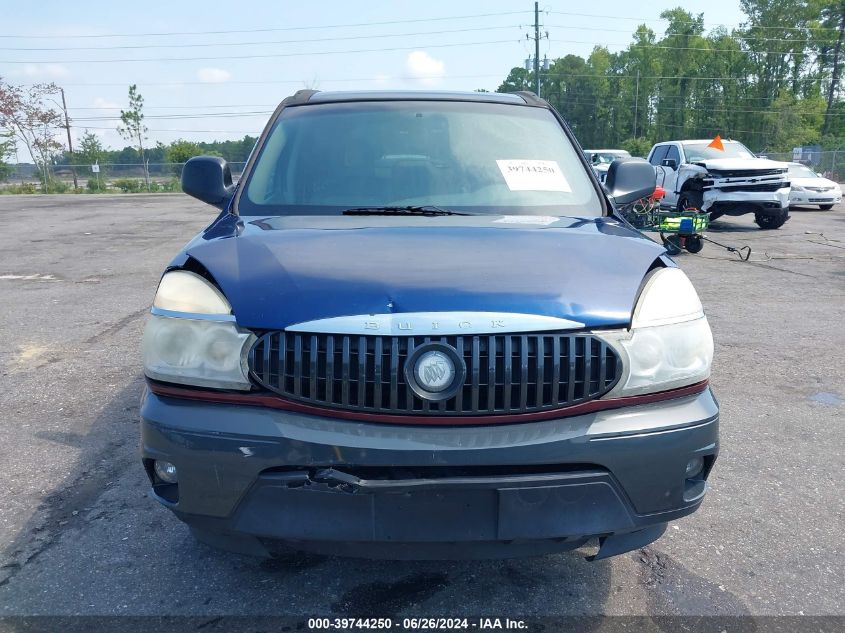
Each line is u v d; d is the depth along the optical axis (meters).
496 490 2.23
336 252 2.62
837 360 6.18
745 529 3.41
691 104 94.75
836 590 2.92
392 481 2.20
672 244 12.38
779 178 15.66
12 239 14.67
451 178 3.46
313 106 3.97
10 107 43.09
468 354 2.24
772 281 9.91
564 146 3.80
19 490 3.69
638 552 3.20
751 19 87.69
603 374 2.32
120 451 4.18
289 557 3.09
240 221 3.14
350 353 2.25
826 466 4.12
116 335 6.78
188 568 3.00
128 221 19.34
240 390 2.34
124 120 49.31
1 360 5.98
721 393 5.35
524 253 2.62
